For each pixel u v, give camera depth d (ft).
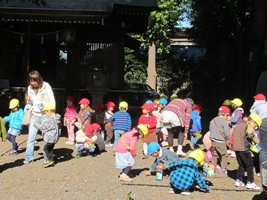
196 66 97.19
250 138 15.99
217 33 62.34
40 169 19.19
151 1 36.50
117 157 16.87
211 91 82.17
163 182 16.87
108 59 44.24
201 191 15.46
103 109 27.89
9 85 46.93
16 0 33.81
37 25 42.29
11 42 46.65
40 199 14.11
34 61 52.85
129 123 23.61
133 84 66.74
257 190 15.71
